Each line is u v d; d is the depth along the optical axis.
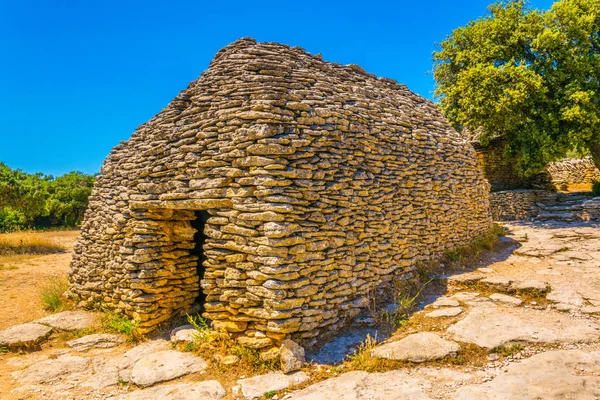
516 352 4.55
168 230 6.45
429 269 7.52
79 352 5.75
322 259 5.32
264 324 4.88
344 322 5.54
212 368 4.78
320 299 5.23
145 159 6.64
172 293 6.50
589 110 12.84
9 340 6.12
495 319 5.42
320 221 5.34
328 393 3.98
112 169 7.76
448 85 16.75
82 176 36.41
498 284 6.72
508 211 16.50
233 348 4.96
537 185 18.05
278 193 5.00
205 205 5.46
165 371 4.77
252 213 5.02
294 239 4.95
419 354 4.56
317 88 6.34
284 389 4.17
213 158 5.48
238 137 5.25
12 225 26.50
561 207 15.16
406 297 6.46
